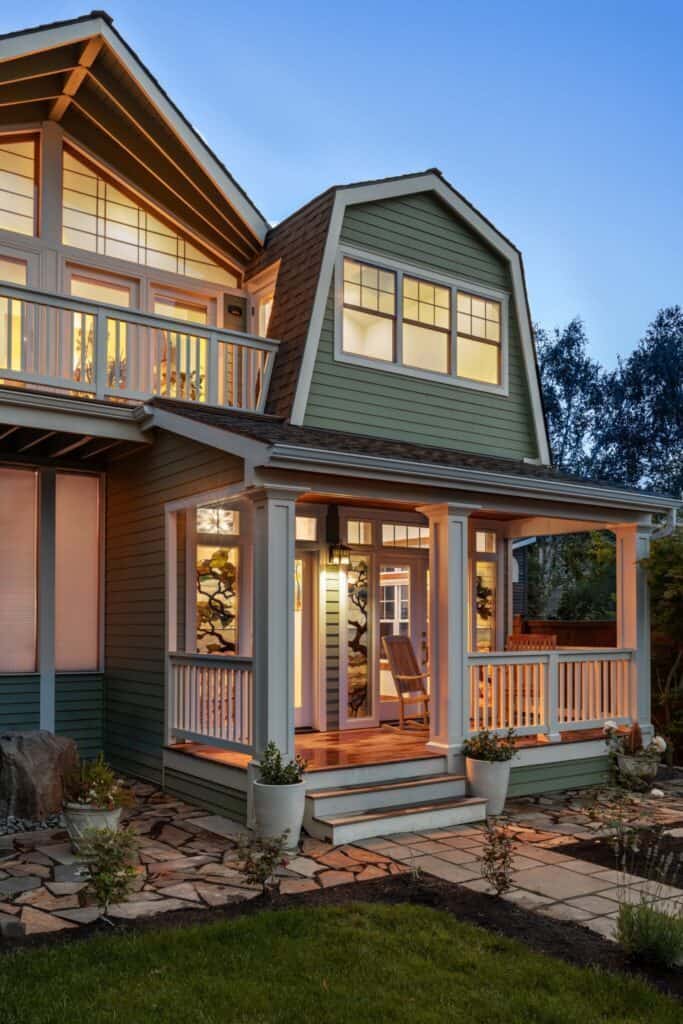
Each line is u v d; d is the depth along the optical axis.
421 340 10.84
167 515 9.14
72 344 9.88
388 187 10.43
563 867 6.29
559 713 9.47
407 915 5.04
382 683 11.05
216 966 4.27
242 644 9.78
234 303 11.38
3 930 4.78
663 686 11.04
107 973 4.18
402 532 11.22
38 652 10.01
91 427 8.98
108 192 10.57
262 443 7.19
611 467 32.97
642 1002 3.93
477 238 11.55
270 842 5.64
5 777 7.71
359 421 10.05
